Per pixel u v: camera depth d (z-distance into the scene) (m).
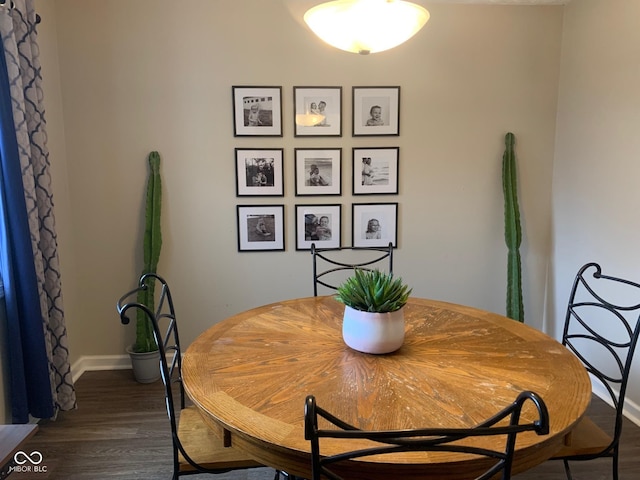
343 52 2.97
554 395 1.28
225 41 2.91
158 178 2.94
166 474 2.09
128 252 3.04
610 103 2.61
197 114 2.96
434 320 1.89
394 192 3.14
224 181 3.04
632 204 2.46
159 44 2.88
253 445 1.16
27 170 2.21
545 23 3.03
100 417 2.54
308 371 1.43
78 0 2.80
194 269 3.11
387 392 1.29
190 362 1.50
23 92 2.20
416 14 1.64
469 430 0.86
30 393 2.29
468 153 3.14
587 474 2.07
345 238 3.17
